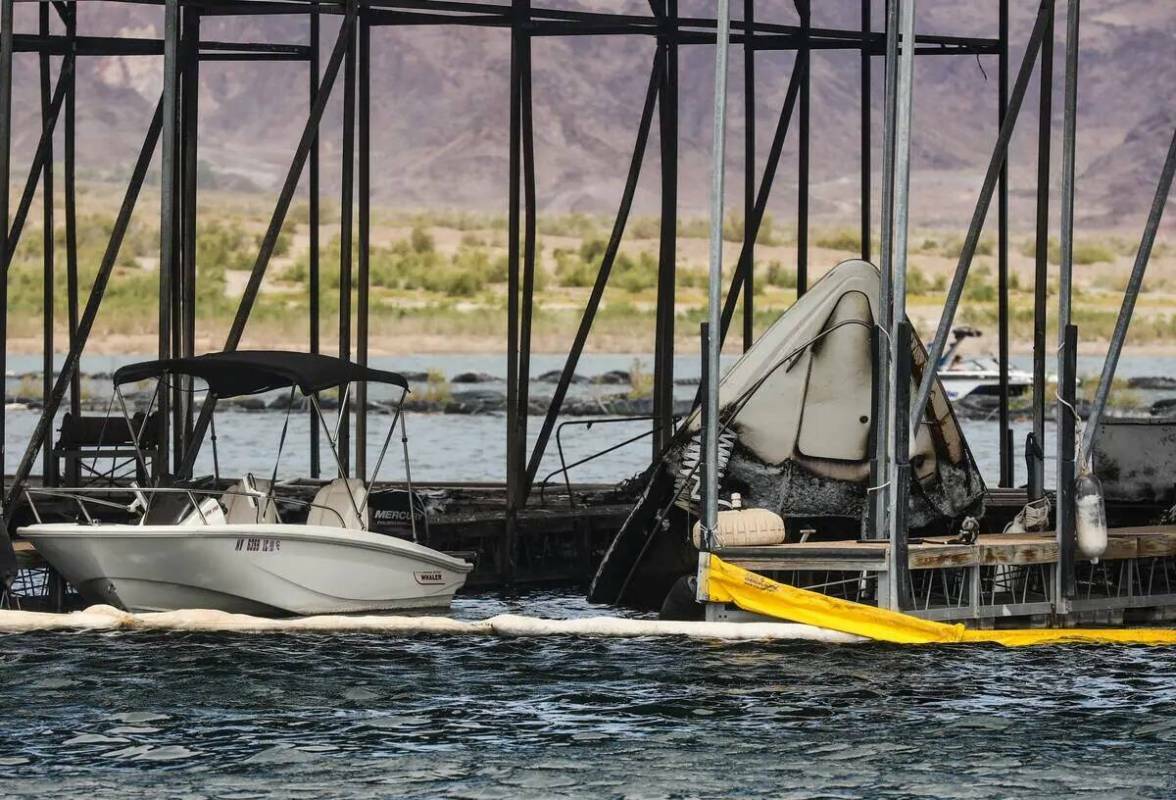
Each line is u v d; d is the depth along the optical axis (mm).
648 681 59625
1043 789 48062
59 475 85750
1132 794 47656
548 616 74938
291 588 68750
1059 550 66312
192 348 86375
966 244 65000
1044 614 67062
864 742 52406
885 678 59844
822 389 73750
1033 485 74062
